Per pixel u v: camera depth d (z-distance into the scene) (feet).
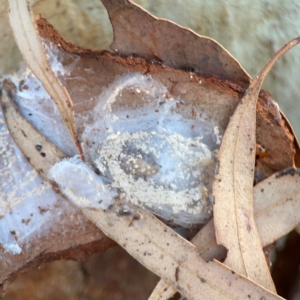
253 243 0.74
